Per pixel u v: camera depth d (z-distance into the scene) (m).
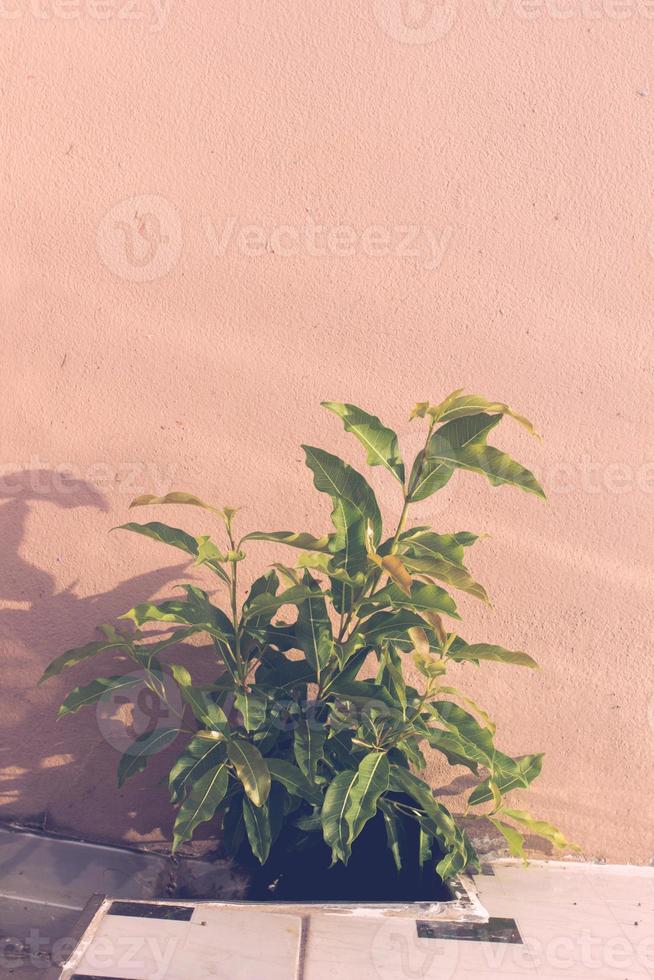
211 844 2.11
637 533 2.08
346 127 2.02
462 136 2.02
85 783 2.13
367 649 1.91
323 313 2.06
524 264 2.04
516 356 2.05
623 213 2.03
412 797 1.99
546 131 2.02
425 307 2.05
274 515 2.08
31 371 2.08
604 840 2.15
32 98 2.03
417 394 2.06
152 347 2.07
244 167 2.04
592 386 2.05
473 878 2.05
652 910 1.97
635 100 2.01
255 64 2.02
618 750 2.12
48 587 2.11
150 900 1.83
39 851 2.12
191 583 2.10
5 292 2.07
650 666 2.10
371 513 1.83
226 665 1.95
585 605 2.10
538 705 2.12
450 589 2.11
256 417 2.07
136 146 2.04
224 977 1.66
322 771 1.90
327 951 1.73
